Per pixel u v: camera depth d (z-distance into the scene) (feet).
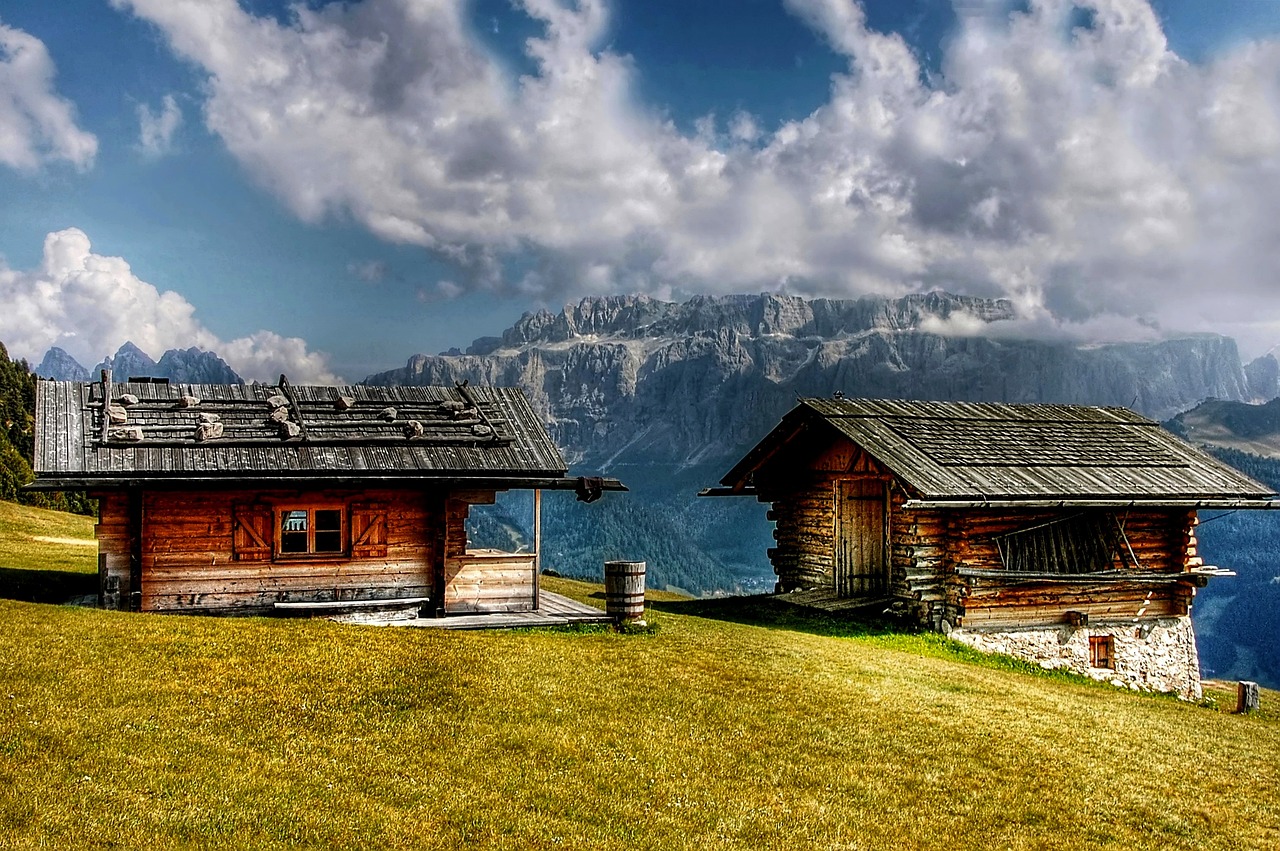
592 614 75.82
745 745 48.14
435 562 75.92
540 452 79.61
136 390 77.30
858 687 60.34
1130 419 111.45
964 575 85.20
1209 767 51.75
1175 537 96.22
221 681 50.34
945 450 90.74
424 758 42.98
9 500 201.36
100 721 42.75
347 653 57.41
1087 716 59.72
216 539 71.00
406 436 77.56
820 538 101.71
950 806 42.96
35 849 30.83
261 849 32.89
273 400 79.46
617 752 45.68
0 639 53.42
